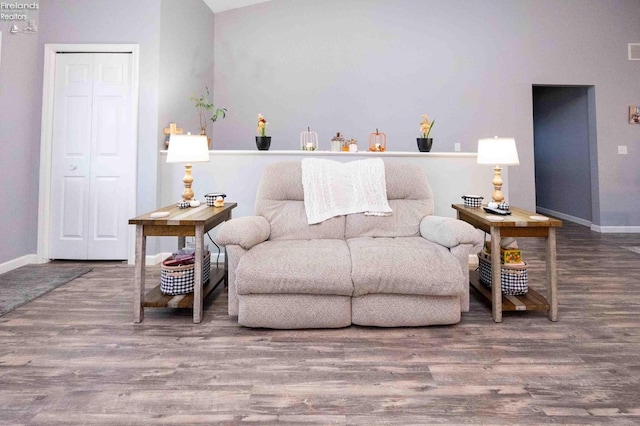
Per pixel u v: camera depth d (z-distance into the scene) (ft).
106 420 3.92
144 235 6.61
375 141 14.90
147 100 10.69
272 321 6.11
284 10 15.93
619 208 15.74
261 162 10.43
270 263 6.02
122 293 8.06
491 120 15.84
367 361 5.20
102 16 10.66
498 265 6.52
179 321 6.61
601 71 15.76
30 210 10.52
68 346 5.59
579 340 5.83
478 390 4.50
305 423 3.91
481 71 15.83
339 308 6.17
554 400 4.29
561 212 19.12
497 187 8.07
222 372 4.90
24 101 10.18
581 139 17.22
